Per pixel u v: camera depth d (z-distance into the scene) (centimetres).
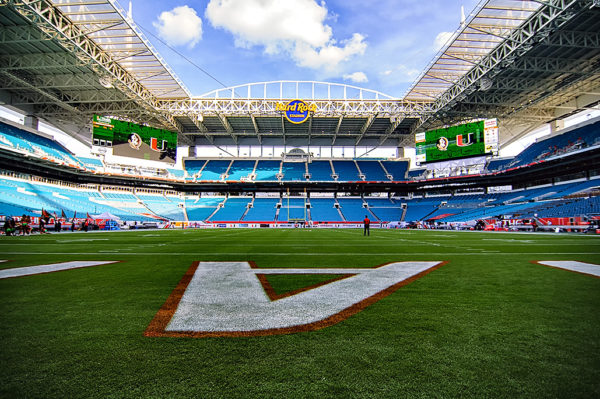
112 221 3478
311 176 5353
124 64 2811
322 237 1916
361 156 5750
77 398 171
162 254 911
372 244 1322
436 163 3962
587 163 3584
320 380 191
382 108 3609
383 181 5172
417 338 257
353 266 664
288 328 280
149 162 3909
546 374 196
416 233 2612
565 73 2723
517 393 175
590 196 3073
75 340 251
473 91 2986
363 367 207
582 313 324
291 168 5519
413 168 5512
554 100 3431
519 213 3528
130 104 3538
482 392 176
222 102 3644
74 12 2117
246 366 209
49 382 187
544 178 4228
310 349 236
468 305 355
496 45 2452
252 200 5447
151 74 2989
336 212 5141
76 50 2370
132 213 4475
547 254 915
